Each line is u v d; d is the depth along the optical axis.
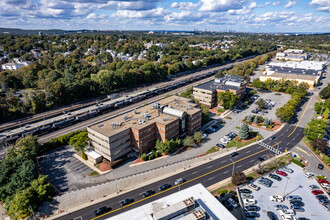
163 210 52.22
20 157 83.62
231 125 129.88
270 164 89.38
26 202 66.06
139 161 95.81
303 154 100.62
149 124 101.06
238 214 67.94
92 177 85.50
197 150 103.88
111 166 90.81
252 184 79.81
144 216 54.12
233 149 104.94
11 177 77.38
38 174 83.62
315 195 75.81
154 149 104.88
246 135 112.12
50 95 154.62
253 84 195.88
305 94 178.00
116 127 98.44
